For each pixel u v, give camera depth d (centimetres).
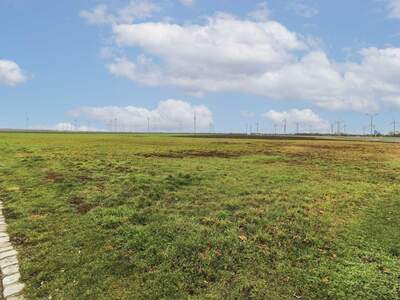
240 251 987
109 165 2523
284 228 1158
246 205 1420
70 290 796
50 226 1184
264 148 4916
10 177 2052
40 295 779
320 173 2355
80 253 970
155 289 801
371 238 1116
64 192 1625
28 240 1073
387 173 2436
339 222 1257
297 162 3019
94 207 1380
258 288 812
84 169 2303
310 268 905
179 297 775
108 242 1032
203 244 1008
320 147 5484
